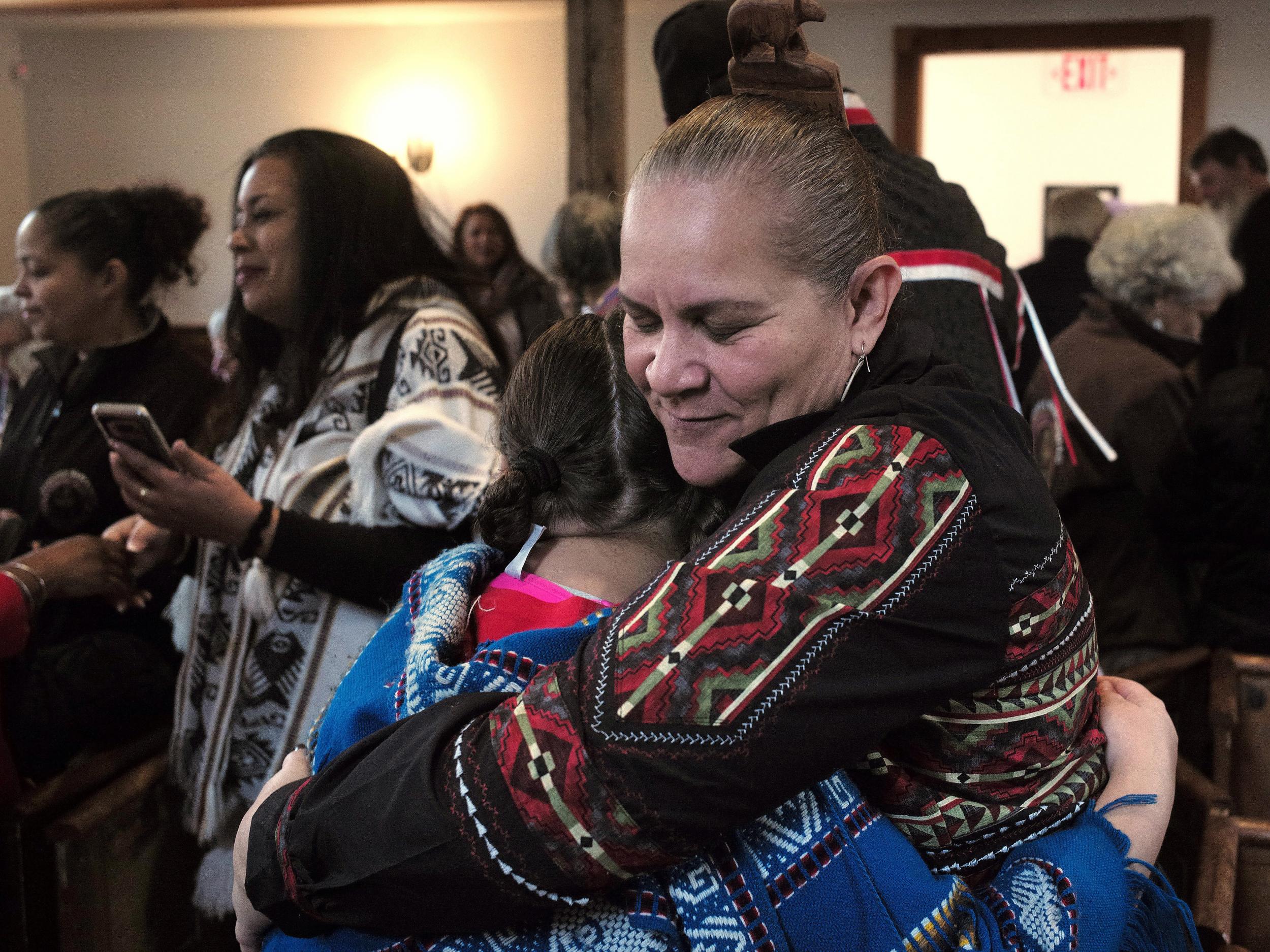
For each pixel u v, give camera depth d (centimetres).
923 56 662
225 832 167
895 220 135
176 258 231
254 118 711
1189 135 641
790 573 69
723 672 68
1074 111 821
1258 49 632
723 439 78
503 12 667
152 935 185
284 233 164
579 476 92
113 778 179
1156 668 212
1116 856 83
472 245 465
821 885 77
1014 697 78
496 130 694
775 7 79
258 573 162
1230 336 327
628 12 660
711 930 76
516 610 87
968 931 78
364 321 167
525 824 69
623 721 68
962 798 80
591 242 352
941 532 71
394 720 85
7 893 164
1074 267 359
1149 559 237
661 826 68
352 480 164
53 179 729
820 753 69
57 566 177
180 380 221
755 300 72
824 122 76
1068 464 233
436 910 73
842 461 72
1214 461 226
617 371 92
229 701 166
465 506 154
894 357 80
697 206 72
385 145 698
